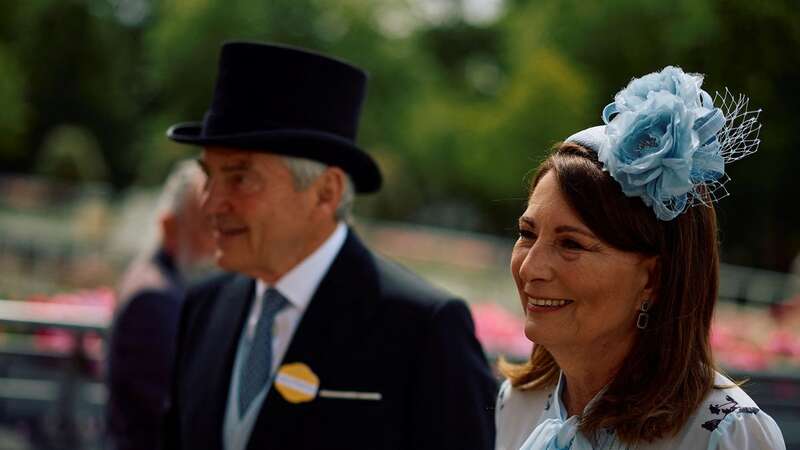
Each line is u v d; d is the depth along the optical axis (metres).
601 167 2.79
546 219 2.83
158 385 5.34
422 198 50.69
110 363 5.39
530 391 3.33
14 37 49.97
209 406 4.40
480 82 62.66
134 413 5.30
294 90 4.36
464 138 49.25
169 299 5.49
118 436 5.32
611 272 2.78
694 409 2.78
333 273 4.37
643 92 2.84
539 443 2.96
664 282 2.81
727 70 6.54
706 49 6.64
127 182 51.38
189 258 5.70
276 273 4.36
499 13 52.03
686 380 2.80
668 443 2.78
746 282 13.21
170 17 44.50
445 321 4.16
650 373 2.83
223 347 4.48
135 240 26.23
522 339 9.20
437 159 51.44
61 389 7.43
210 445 4.34
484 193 48.25
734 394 2.80
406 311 4.20
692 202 2.79
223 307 4.62
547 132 26.83
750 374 6.83
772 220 8.27
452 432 3.99
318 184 4.38
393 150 50.41
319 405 4.16
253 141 4.25
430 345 4.11
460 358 4.10
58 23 50.16
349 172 4.50
